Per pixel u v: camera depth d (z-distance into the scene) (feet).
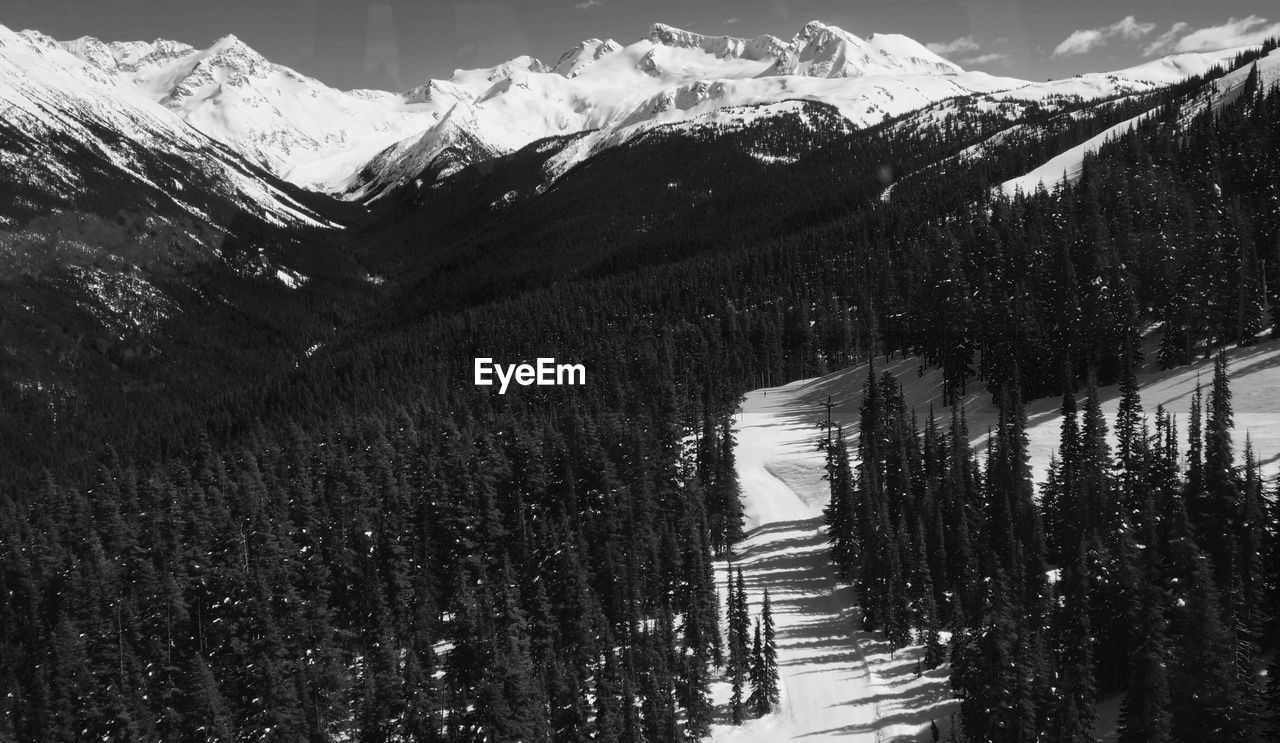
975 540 283.79
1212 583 187.01
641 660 262.88
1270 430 314.76
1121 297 386.73
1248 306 384.27
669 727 241.35
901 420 368.07
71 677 278.26
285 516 353.10
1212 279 376.48
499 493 358.84
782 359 576.61
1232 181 513.86
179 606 302.66
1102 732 202.08
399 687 256.73
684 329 605.73
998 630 205.98
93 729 266.16
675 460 381.40
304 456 443.32
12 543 361.92
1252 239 400.47
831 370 566.36
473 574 325.83
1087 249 403.13
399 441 444.14
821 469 408.67
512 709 235.81
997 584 216.33
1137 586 207.10
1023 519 277.03
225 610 301.84
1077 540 256.32
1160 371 389.19
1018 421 312.71
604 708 244.01
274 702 259.80
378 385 640.99
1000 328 414.00
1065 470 277.85
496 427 434.30
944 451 329.93
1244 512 223.51
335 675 272.10
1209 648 180.96
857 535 309.42
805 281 650.84
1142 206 450.30
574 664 266.57
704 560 306.76
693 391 499.10
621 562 299.99
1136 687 188.75
